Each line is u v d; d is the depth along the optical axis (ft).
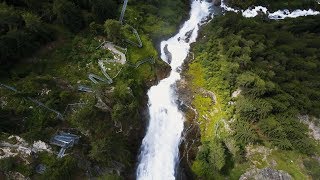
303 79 235.61
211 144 210.18
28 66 204.03
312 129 221.66
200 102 227.61
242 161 208.85
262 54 238.89
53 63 211.00
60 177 172.45
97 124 190.19
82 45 222.89
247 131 210.59
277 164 208.13
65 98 193.47
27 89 191.11
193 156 214.90
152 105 225.15
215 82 230.27
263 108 212.64
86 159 186.39
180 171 214.90
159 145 219.00
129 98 202.49
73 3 224.33
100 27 229.04
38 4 218.38
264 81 220.02
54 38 219.61
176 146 219.00
